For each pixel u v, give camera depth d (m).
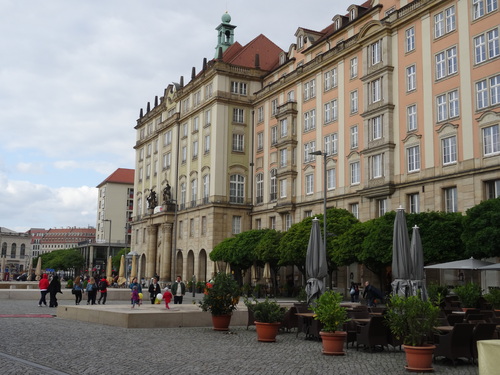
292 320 22.91
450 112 41.41
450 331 15.52
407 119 45.12
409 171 44.47
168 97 88.75
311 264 25.27
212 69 72.12
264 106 70.06
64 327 23.28
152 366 13.80
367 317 20.06
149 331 22.66
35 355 15.20
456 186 39.97
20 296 43.97
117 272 124.25
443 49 42.34
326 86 57.38
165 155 88.19
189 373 12.90
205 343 18.91
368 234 39.97
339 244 42.25
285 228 61.66
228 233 69.25
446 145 41.47
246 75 72.62
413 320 14.12
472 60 39.75
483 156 38.19
